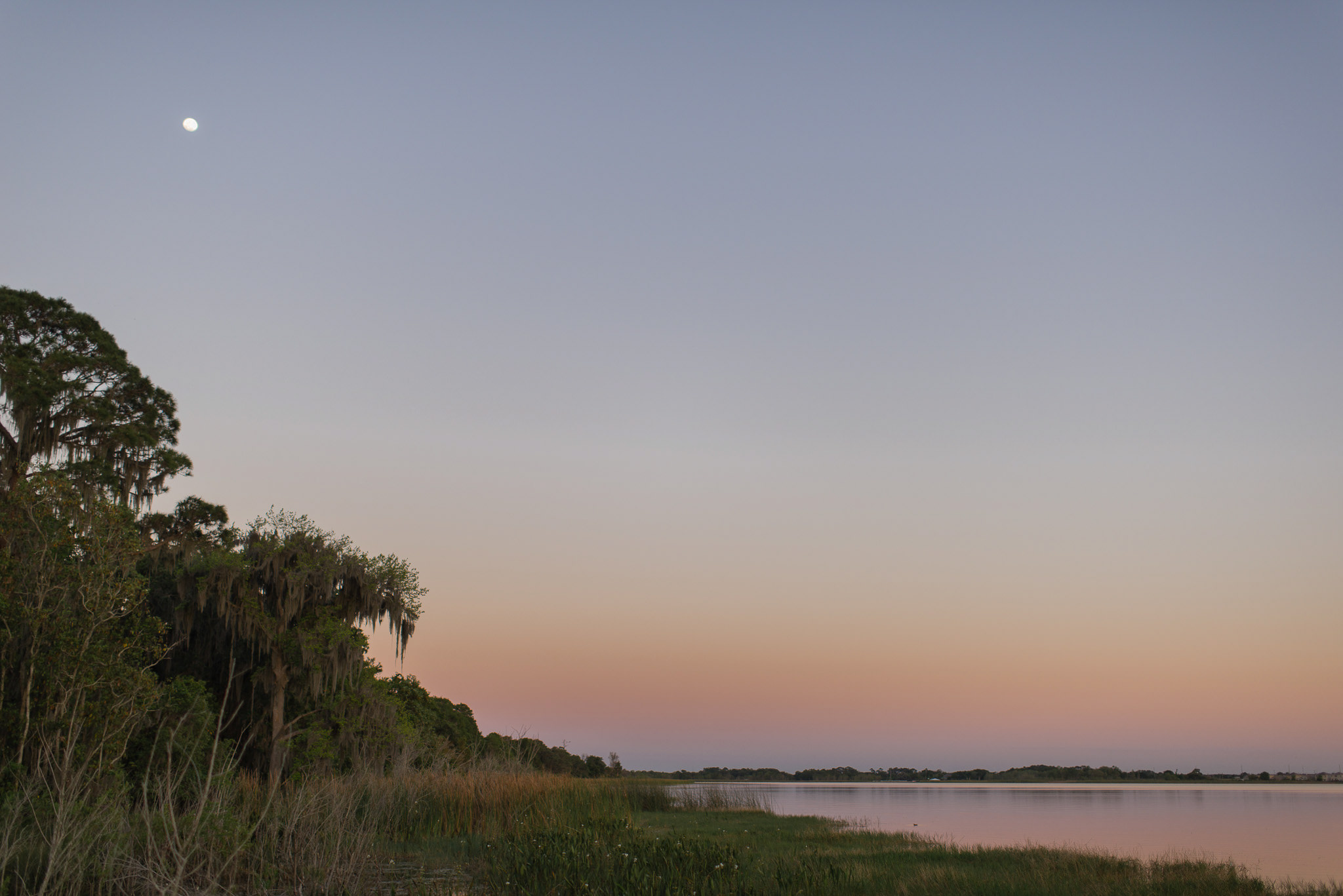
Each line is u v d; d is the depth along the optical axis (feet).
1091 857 62.39
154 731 67.15
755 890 41.93
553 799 73.56
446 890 43.32
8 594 60.59
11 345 96.53
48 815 40.40
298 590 108.88
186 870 38.24
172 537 107.96
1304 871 67.92
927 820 140.05
